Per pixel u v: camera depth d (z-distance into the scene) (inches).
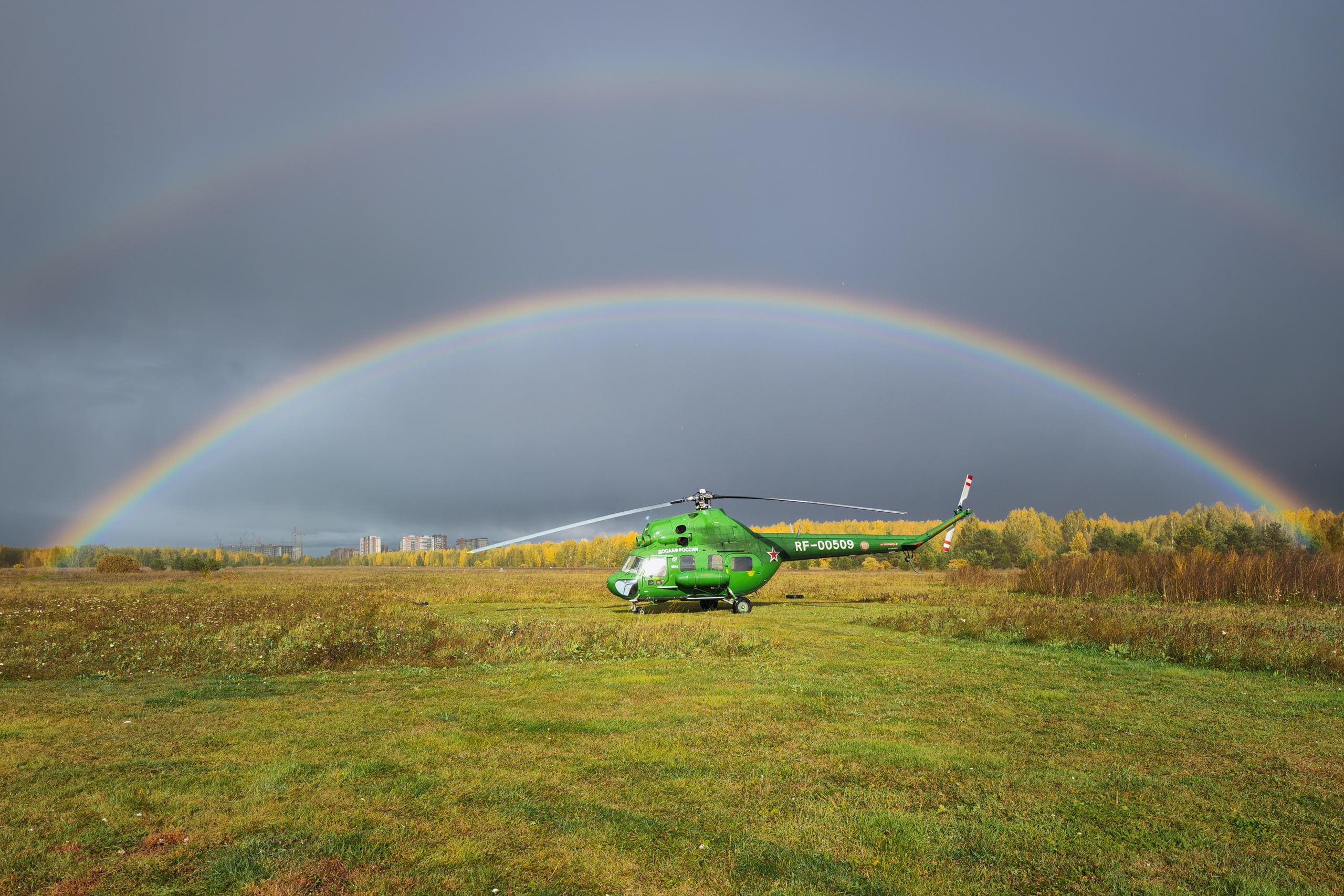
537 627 701.9
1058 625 684.1
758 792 254.5
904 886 187.6
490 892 182.2
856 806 242.2
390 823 226.2
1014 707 386.9
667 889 184.4
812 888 185.8
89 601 1044.5
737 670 494.0
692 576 925.2
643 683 448.8
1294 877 193.3
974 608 954.7
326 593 1321.4
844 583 1756.9
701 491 991.6
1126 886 188.7
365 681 465.4
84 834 217.8
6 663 527.8
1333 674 478.0
